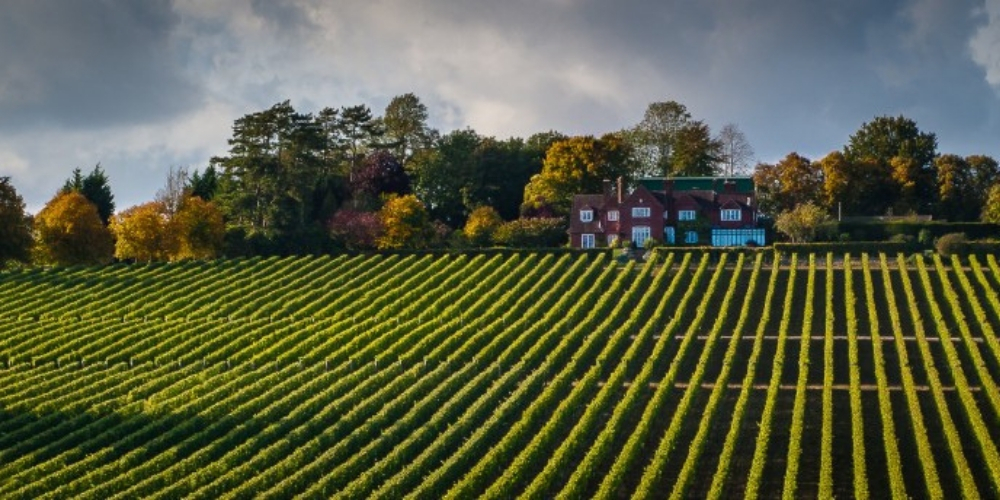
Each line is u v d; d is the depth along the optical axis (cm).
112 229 14788
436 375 9288
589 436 8288
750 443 8206
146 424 8231
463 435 8181
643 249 15012
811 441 8200
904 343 10244
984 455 7650
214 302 11950
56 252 14012
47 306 11844
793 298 11862
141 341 10419
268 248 14638
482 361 9906
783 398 9069
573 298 11988
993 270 12338
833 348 10294
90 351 10219
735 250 13875
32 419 8331
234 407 8606
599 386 9350
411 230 15138
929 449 7656
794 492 7206
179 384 9062
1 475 7381
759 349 10025
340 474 7331
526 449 7719
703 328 11050
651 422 8431
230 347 10200
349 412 8356
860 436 7938
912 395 8669
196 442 7906
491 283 12450
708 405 8588
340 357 9975
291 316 11500
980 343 10412
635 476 7675
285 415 8525
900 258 12825
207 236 14288
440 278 12688
